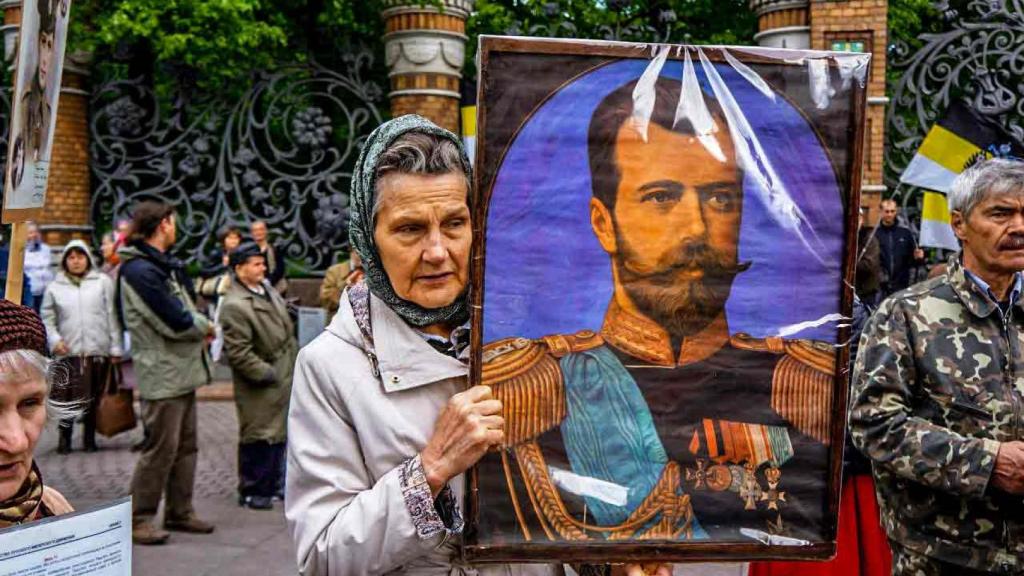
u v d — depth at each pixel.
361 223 1.74
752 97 1.77
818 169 1.78
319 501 1.71
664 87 1.76
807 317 1.79
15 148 2.01
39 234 10.59
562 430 1.75
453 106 10.05
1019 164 2.56
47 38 2.12
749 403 1.79
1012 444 2.42
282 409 6.45
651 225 1.76
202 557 5.36
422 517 1.63
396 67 9.97
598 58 1.74
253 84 10.60
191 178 11.19
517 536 1.74
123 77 11.20
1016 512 2.49
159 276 5.45
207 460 8.05
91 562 1.45
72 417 1.65
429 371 1.73
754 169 1.78
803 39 9.14
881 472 2.68
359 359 1.74
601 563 1.79
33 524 1.38
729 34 13.01
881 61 8.91
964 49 9.32
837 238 1.79
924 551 2.56
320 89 10.98
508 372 1.73
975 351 2.55
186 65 10.65
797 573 3.55
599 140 1.74
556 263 1.74
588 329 1.76
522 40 1.72
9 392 1.46
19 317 1.51
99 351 7.77
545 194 1.73
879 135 8.96
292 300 8.35
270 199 10.97
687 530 1.77
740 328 1.78
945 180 6.79
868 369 2.63
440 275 1.71
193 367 5.61
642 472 1.76
